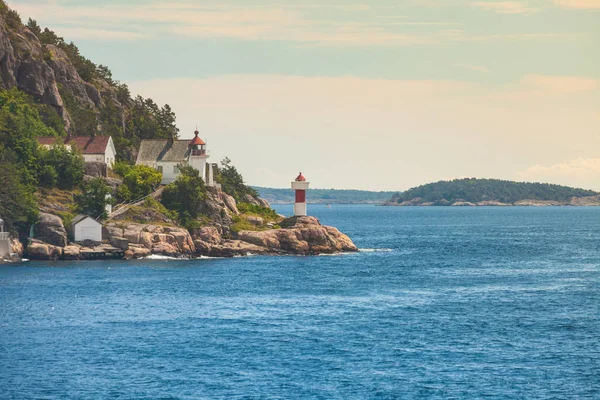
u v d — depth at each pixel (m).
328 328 161.75
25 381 124.25
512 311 182.38
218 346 145.88
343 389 121.69
